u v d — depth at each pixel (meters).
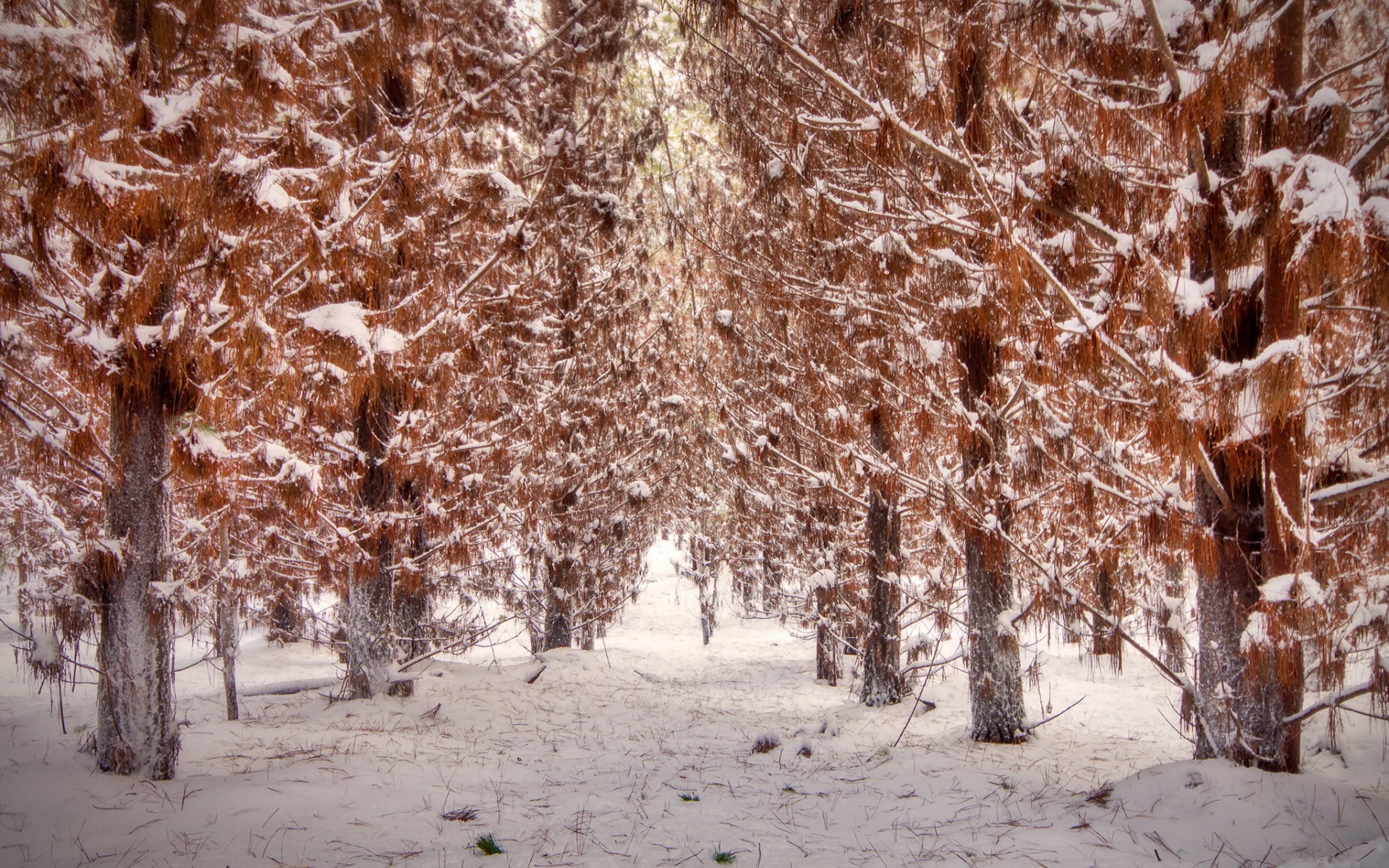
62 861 4.19
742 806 5.88
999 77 5.03
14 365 4.84
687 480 17.86
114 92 4.39
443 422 9.30
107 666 5.69
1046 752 7.23
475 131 8.07
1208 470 4.53
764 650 19.89
